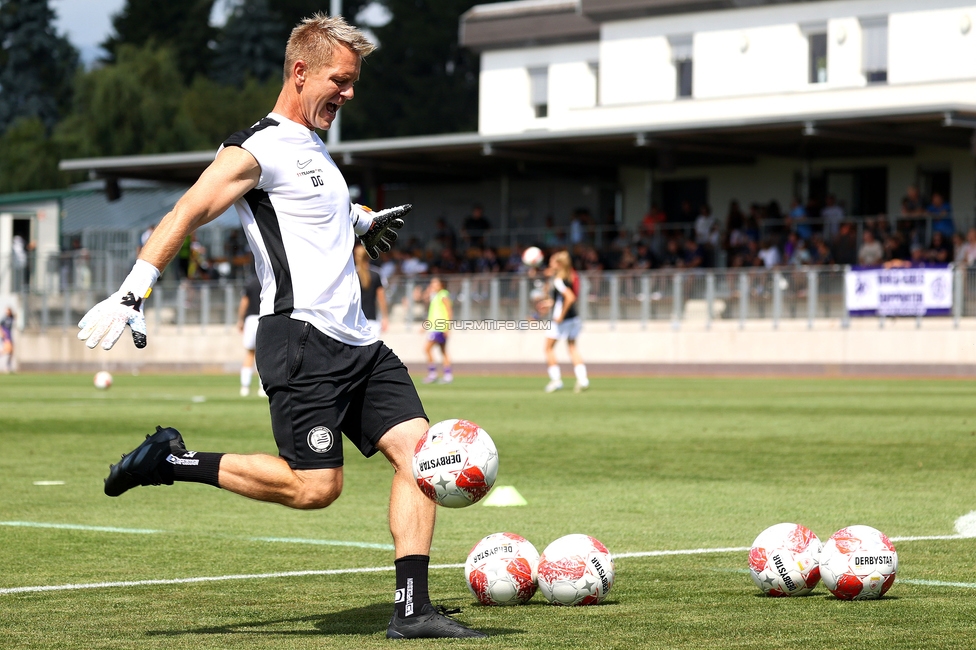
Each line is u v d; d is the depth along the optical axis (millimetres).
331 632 6250
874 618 6445
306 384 6180
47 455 16016
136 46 105812
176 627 6391
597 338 46406
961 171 50406
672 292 45188
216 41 108875
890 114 44094
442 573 8062
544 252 53375
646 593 7250
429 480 5773
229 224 59969
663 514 10688
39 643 5996
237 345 52812
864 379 39500
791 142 50281
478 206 56812
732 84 56594
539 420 21344
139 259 5812
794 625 6277
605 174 57906
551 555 6902
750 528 9914
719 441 17406
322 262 6242
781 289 43188
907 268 40938
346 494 12445
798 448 16391
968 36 51469
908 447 16453
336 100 6297
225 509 11273
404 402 6312
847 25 54062
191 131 88438
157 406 25703
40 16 108875
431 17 95312
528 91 65000
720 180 55656
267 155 6133
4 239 62031
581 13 60062
